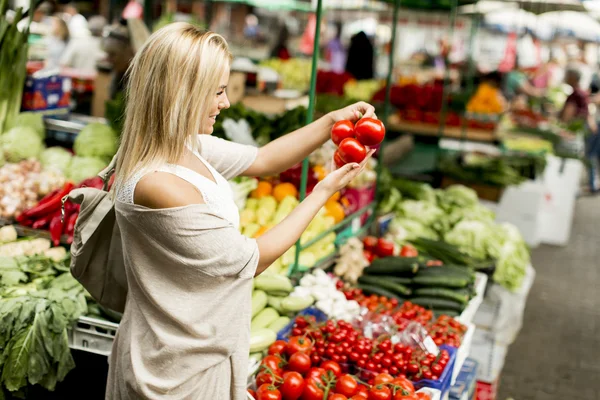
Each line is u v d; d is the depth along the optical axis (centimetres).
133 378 201
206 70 192
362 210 468
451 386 349
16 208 375
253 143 450
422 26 1897
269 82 803
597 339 603
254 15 1936
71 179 426
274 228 209
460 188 644
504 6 1027
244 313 207
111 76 687
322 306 347
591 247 906
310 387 266
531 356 559
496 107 994
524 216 772
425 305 383
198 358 202
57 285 315
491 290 471
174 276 197
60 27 956
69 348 300
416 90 936
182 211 189
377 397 263
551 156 897
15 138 418
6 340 288
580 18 1386
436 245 480
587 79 1612
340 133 236
